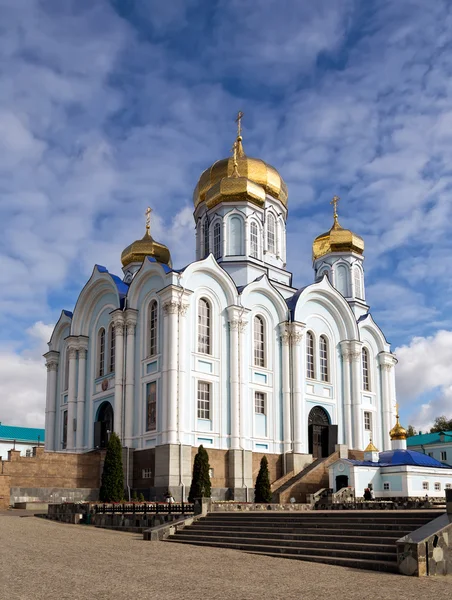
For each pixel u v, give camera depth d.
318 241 65.69
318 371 54.09
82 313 54.91
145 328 47.34
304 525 24.16
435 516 21.59
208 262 47.56
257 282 50.91
